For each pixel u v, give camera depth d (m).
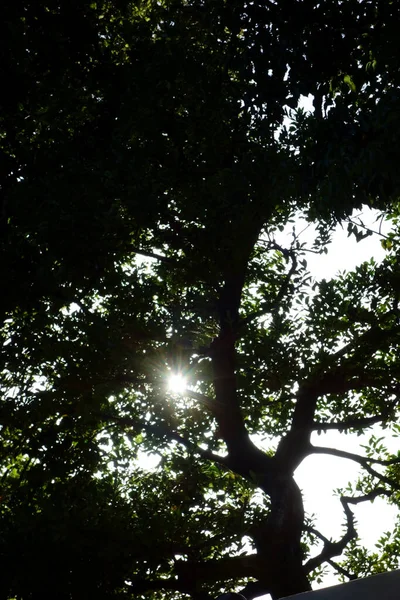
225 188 9.41
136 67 10.92
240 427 11.77
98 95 11.73
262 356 10.88
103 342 10.21
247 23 7.89
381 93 6.35
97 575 9.38
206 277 10.97
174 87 10.53
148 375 10.73
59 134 10.84
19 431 10.98
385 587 2.13
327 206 6.98
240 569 10.38
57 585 9.16
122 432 11.77
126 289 10.91
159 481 11.30
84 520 9.53
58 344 10.44
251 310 13.40
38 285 10.41
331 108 6.81
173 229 10.64
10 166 10.83
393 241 11.38
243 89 9.52
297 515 11.22
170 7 10.15
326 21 6.98
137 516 10.29
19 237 10.49
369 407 13.35
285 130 9.08
